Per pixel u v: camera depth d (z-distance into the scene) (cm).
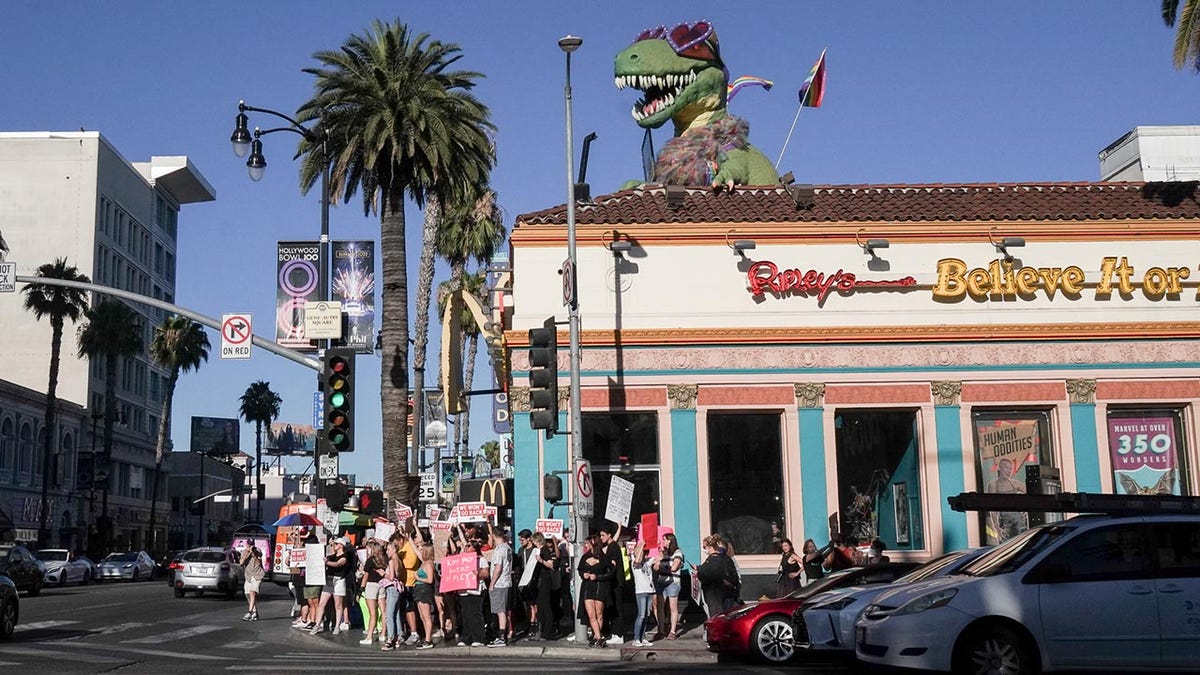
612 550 1912
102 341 7381
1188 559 1243
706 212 2542
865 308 2489
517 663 1661
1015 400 2464
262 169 2702
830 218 2517
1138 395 2477
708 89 3045
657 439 2431
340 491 2244
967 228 2514
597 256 2480
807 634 1491
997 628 1220
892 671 1457
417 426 4428
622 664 1658
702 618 2297
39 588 3884
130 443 9225
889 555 2411
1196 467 2462
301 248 2808
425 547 1973
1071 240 2533
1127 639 1218
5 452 6875
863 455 2459
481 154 3203
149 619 2655
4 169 8312
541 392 1988
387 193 3072
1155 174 4194
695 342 2441
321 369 2283
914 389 2459
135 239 9475
